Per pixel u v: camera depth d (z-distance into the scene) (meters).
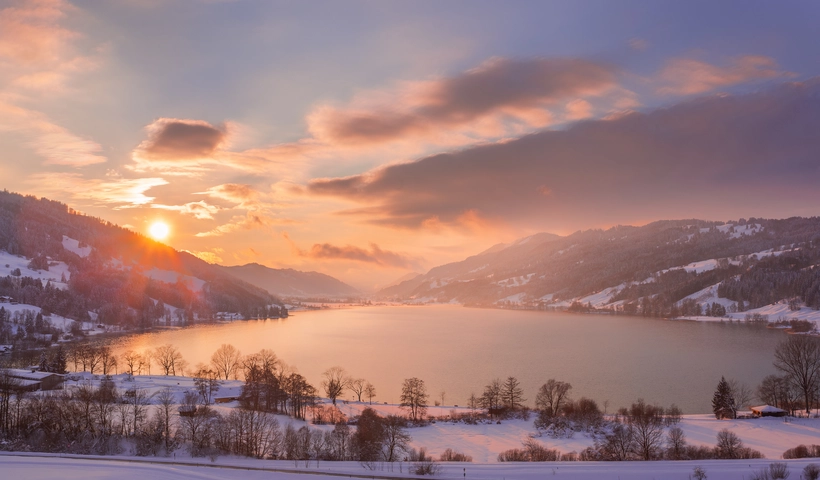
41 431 117.81
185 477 92.00
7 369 173.25
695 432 135.62
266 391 165.75
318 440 118.62
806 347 183.00
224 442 115.31
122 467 97.12
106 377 195.75
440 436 140.50
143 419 126.44
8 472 92.75
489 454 121.56
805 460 102.12
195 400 148.38
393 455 116.31
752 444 123.56
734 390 190.38
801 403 168.00
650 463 103.56
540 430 144.38
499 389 185.38
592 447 123.31
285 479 92.25
